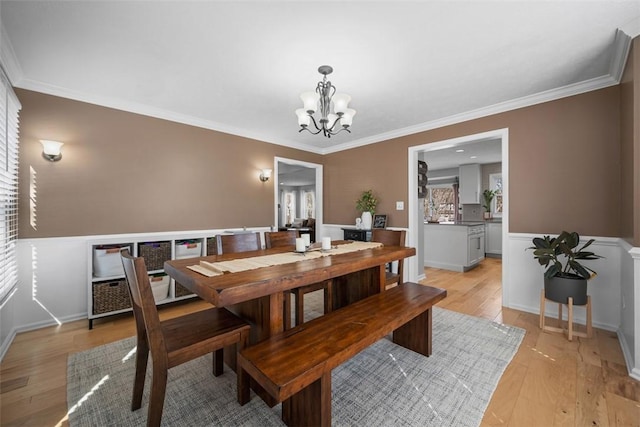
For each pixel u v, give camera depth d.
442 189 8.13
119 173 2.95
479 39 1.91
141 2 1.56
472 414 1.44
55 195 2.58
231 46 1.99
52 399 1.55
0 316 2.03
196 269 1.60
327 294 2.33
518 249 2.96
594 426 1.35
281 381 1.04
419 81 2.53
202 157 3.59
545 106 2.79
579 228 2.60
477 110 3.21
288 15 1.68
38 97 2.50
